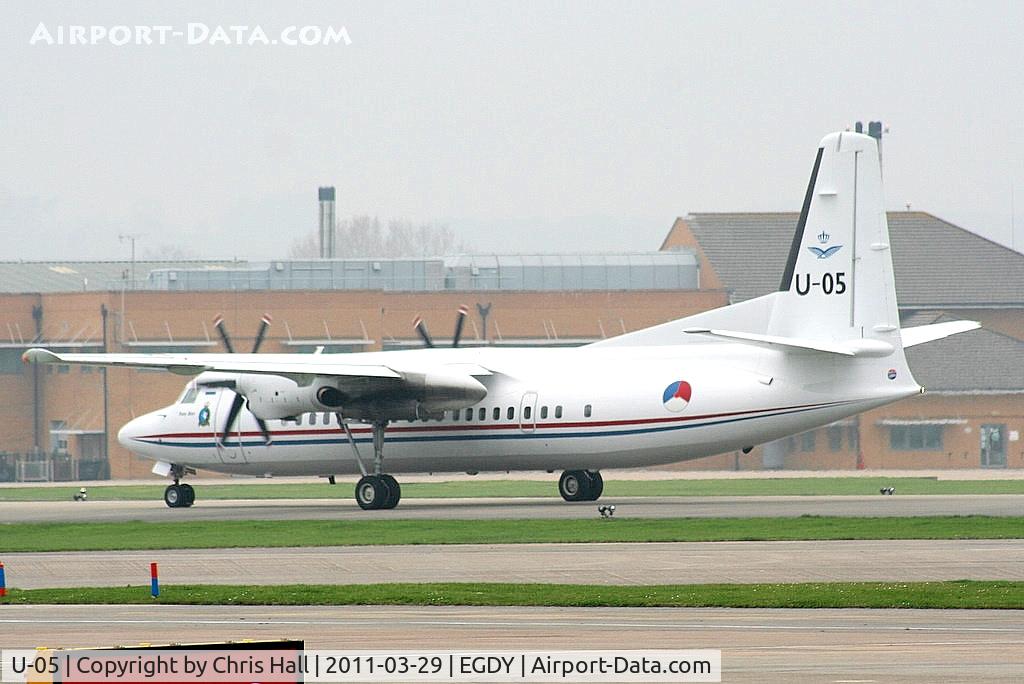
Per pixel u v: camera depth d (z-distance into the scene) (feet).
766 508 454.40
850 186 436.76
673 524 391.65
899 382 433.89
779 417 443.73
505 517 431.02
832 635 206.69
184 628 218.79
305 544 357.41
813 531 366.63
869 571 287.69
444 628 217.15
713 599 248.11
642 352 473.67
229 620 227.81
